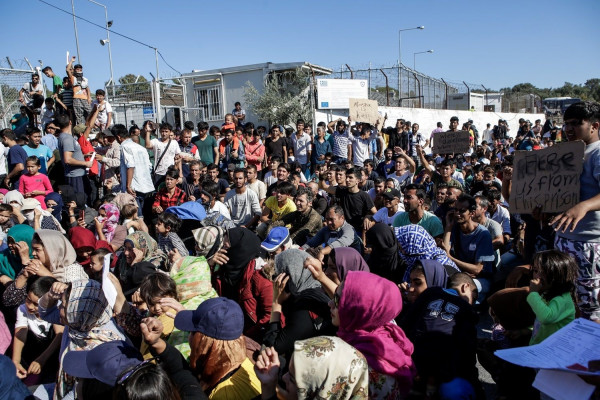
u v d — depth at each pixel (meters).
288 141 12.95
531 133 17.28
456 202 5.11
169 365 2.53
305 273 3.28
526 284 3.84
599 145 3.42
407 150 14.63
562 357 2.08
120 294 3.35
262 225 6.79
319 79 17.38
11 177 8.13
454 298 2.92
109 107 12.07
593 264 3.38
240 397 2.69
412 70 21.36
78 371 2.61
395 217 6.11
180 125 16.55
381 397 2.35
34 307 4.08
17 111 14.14
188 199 8.01
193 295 3.75
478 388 2.78
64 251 4.52
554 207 3.61
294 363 2.06
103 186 9.71
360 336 2.48
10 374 2.66
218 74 18.83
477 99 29.88
